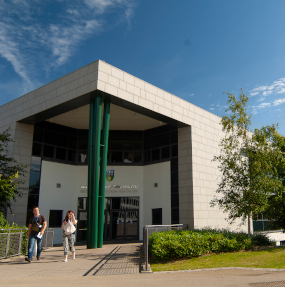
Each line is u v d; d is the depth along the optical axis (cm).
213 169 2270
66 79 1814
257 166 1452
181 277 750
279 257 1036
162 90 2011
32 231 1080
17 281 704
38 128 2225
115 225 2341
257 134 1507
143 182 2433
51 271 861
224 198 1561
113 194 2391
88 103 1822
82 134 2502
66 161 2380
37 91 1981
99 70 1661
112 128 2462
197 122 2220
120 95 1744
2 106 2219
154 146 2420
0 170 1838
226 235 1309
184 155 2164
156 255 1069
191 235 1189
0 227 1316
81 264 1006
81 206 2384
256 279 702
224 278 724
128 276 777
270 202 1694
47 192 2208
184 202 2089
